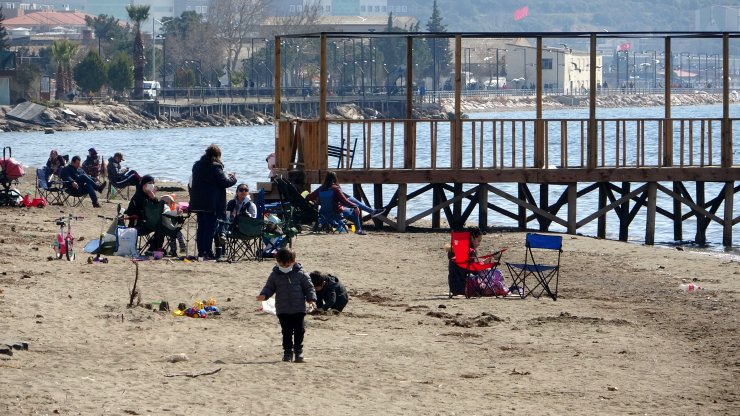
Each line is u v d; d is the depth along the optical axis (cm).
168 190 11244
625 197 8550
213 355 3744
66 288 4894
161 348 3816
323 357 3781
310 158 8231
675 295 5425
